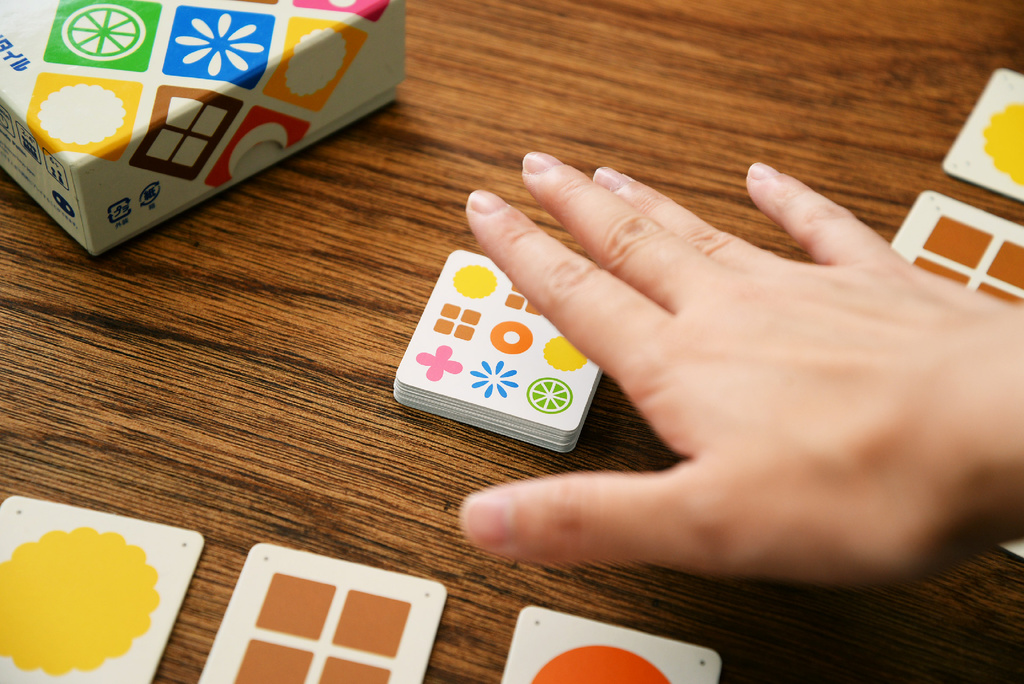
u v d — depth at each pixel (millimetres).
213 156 438
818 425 342
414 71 488
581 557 348
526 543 345
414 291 441
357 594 390
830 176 479
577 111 486
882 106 500
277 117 447
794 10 523
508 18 507
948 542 341
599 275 373
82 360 416
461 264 441
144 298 428
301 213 451
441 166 467
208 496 400
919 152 489
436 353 421
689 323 363
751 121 490
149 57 429
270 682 377
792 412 344
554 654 387
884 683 391
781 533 339
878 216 471
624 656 388
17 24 429
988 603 402
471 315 430
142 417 409
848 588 401
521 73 493
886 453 339
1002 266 462
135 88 422
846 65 509
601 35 507
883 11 526
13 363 413
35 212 442
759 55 508
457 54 494
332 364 424
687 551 343
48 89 418
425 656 384
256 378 419
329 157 465
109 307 426
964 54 518
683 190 470
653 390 358
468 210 390
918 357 347
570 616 392
